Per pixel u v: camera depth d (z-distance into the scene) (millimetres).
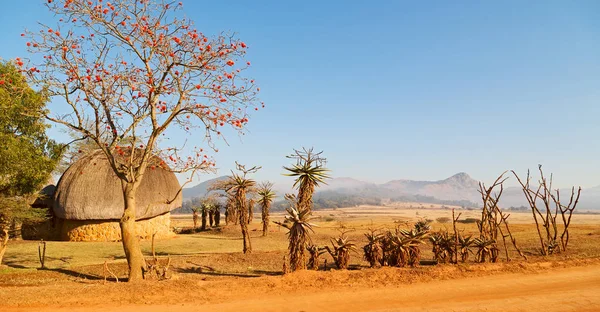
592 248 20578
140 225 29609
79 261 19344
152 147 14750
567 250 20297
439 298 11031
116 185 28922
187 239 30328
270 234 34094
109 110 14305
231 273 16141
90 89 13805
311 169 15867
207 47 14180
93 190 28375
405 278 13062
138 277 13891
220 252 22797
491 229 17906
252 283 12242
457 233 17734
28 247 24484
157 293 11078
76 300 10383
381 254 16453
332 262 18500
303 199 15805
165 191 30875
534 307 10266
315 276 13086
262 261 18859
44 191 31641
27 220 21859
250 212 42719
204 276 15000
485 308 10164
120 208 28641
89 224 28500
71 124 14328
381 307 10227
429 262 18031
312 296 11188
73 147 29297
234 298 10953
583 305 10438
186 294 11117
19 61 13344
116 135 14688
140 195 29219
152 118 14367
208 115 14609
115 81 13961
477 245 16938
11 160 18641
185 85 14383
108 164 29453
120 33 13680
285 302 10625
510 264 15016
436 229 35125
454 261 16672
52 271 16062
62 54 13391
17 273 15523
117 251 23016
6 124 19000
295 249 14562
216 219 44875
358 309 10070
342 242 15719
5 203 17938
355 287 12078
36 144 21469
